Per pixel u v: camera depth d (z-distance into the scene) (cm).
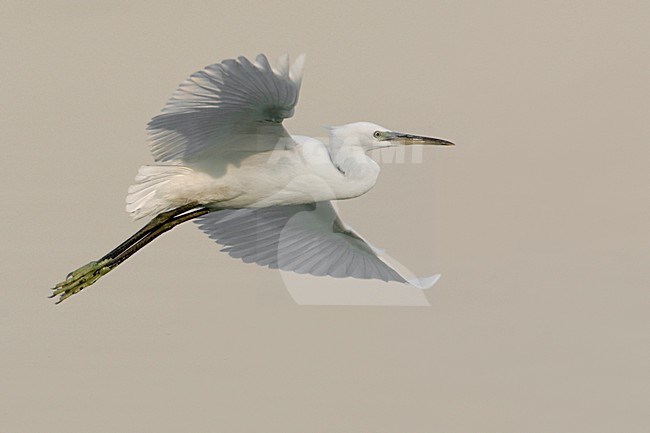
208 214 1163
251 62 871
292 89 922
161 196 1048
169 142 1014
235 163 1049
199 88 923
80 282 1092
